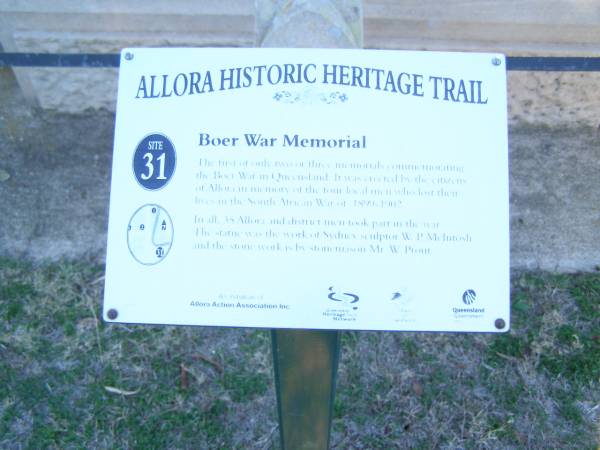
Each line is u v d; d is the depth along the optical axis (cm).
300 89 164
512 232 293
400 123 164
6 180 300
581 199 301
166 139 164
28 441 245
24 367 260
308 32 176
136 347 264
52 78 299
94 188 299
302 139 163
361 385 258
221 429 249
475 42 287
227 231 161
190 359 262
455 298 161
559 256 289
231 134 163
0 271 278
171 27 285
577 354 266
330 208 161
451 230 162
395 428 249
